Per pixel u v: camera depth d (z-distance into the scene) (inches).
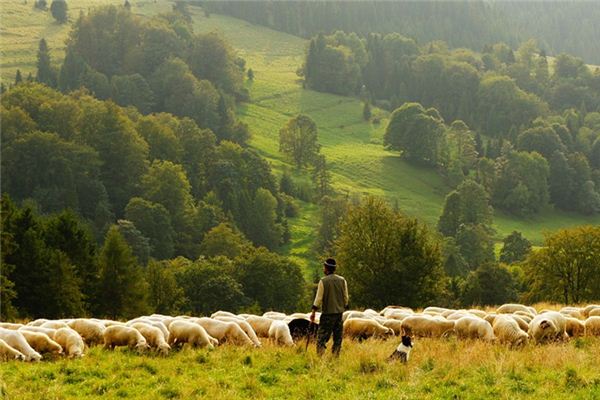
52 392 625.6
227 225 5812.0
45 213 5339.6
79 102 7322.8
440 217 6545.3
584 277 2652.6
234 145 7293.3
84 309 2458.2
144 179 6013.8
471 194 6614.2
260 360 764.6
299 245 6141.7
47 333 847.7
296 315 1084.5
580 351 799.7
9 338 791.7
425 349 826.8
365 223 2415.1
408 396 620.1
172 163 6368.1
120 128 6437.0
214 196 6269.7
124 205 6122.1
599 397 608.4
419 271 2347.4
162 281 3292.3
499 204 7854.3
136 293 2778.1
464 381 668.1
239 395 630.5
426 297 2374.5
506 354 773.9
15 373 699.4
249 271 3801.7
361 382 671.1
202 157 7101.4
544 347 860.0
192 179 6786.4
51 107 6638.8
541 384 658.2
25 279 2288.4
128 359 766.5
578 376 665.0
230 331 895.1
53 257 2327.8
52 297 2299.5
